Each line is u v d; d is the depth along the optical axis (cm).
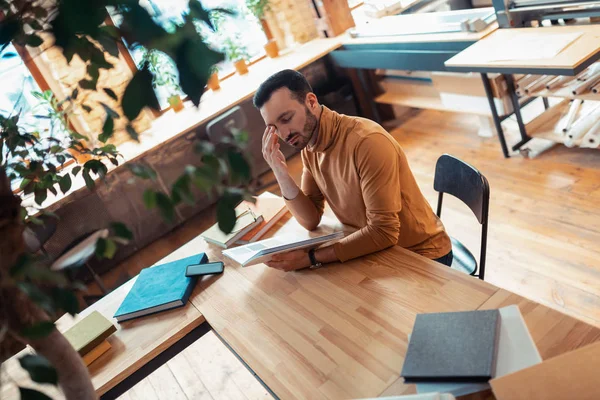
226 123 414
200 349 309
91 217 418
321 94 522
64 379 105
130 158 399
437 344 122
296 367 142
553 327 124
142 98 56
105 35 60
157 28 54
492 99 357
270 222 218
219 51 56
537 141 379
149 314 187
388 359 133
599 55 270
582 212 298
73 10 57
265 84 179
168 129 428
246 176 59
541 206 315
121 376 167
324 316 157
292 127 180
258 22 507
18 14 65
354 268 173
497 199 337
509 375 103
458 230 322
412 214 189
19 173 114
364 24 482
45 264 73
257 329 162
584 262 266
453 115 468
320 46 492
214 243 218
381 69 471
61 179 118
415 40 396
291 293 172
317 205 217
